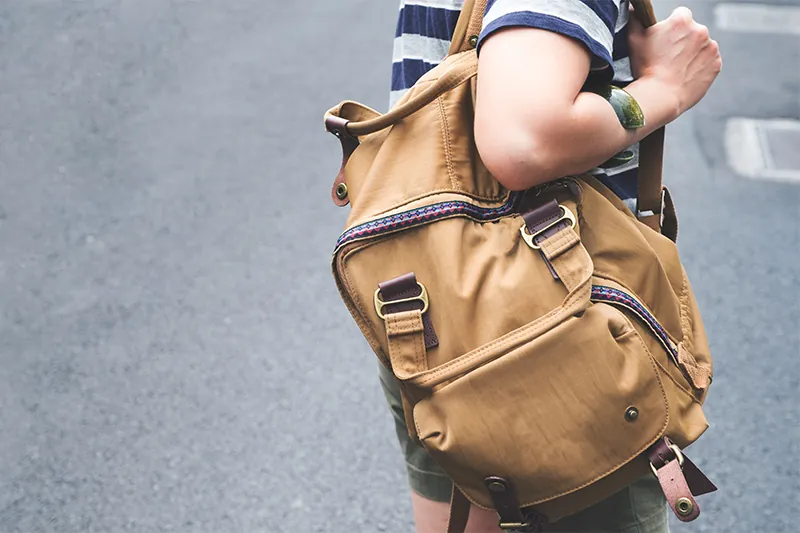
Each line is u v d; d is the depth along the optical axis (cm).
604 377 121
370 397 299
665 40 129
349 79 493
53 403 295
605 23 116
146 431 286
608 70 119
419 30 138
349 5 581
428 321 124
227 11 571
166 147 436
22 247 369
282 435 285
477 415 122
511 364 121
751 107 482
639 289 129
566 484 123
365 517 261
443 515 154
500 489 124
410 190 126
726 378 307
